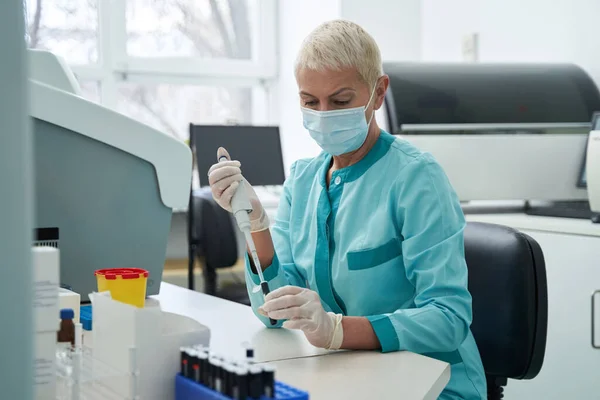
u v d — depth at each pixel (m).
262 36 3.97
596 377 2.13
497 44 3.19
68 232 1.34
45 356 0.76
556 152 2.61
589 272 2.14
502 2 3.15
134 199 1.40
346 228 1.33
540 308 1.37
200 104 3.87
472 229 1.48
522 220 2.38
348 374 0.97
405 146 1.34
